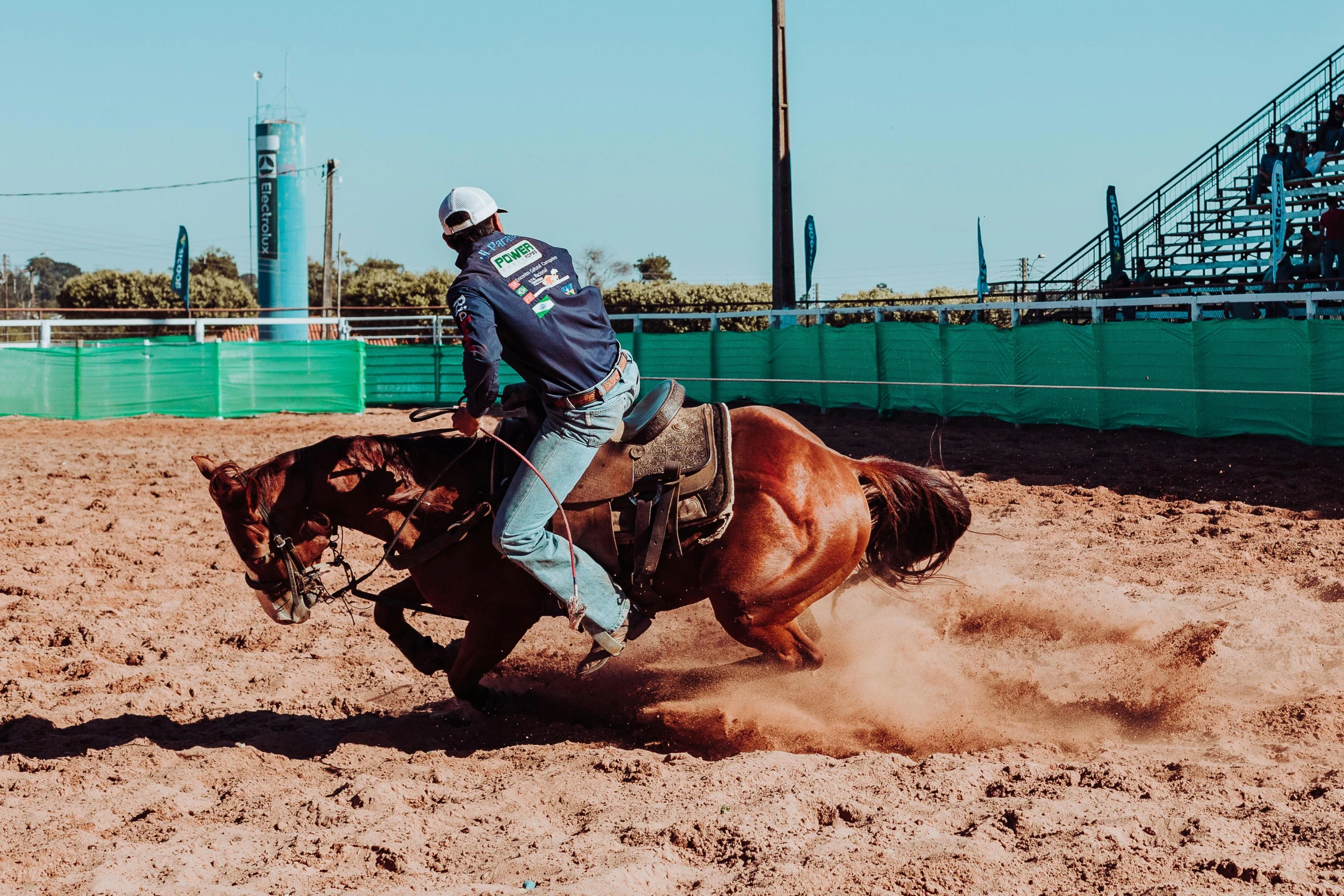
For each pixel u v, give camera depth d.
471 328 4.03
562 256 4.33
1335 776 4.03
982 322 17.83
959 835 3.61
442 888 3.27
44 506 10.73
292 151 39.75
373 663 6.14
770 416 4.76
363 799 3.96
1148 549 8.02
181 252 26.70
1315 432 11.62
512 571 4.71
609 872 3.28
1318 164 18.47
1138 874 3.26
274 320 21.14
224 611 7.16
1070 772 4.14
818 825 3.78
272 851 3.59
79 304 52.78
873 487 4.90
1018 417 15.03
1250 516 8.98
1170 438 12.97
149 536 9.41
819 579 4.59
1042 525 8.98
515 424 4.65
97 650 6.27
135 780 4.29
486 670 4.95
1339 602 6.58
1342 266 15.66
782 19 23.22
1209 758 4.40
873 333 17.38
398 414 20.55
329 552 8.92
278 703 5.51
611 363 4.34
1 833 3.71
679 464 4.51
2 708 5.38
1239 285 15.67
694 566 4.66
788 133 23.34
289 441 16.12
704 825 3.66
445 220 4.28
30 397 19.45
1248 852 3.39
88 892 3.17
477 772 4.47
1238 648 5.79
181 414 19.78
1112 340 13.76
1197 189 19.86
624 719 5.21
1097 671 5.54
